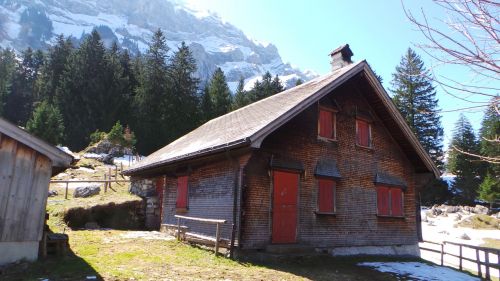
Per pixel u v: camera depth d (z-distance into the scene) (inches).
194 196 580.7
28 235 362.3
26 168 366.6
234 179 492.4
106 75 2294.5
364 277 441.7
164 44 2684.5
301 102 502.0
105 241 515.5
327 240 563.5
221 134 572.7
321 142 592.1
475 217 1330.0
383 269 505.7
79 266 359.9
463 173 1966.0
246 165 499.2
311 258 520.1
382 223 649.6
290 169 537.0
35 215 368.5
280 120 474.0
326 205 575.2
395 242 661.3
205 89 2645.2
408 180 714.8
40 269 345.1
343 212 595.2
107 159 1406.3
